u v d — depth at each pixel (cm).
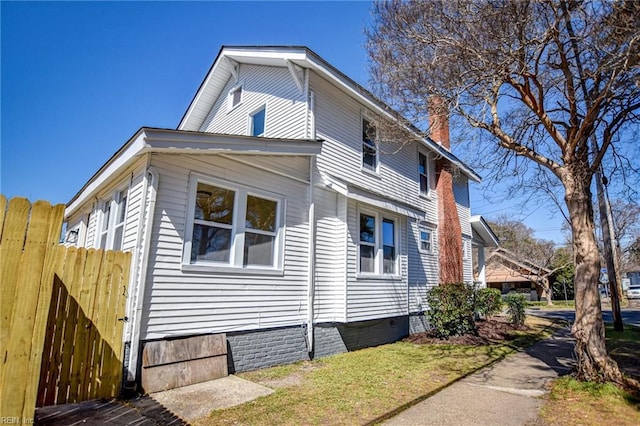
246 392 474
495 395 480
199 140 539
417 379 553
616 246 2703
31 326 278
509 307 1316
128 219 545
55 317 414
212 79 1107
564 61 571
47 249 293
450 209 1296
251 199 662
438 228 1261
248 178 655
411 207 1015
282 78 888
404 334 1007
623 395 464
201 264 564
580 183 586
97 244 718
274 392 476
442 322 976
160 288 511
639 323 1468
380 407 423
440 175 1302
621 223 2561
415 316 1070
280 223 698
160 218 526
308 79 818
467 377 576
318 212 785
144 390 461
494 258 3152
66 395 413
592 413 411
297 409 411
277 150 645
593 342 531
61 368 413
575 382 519
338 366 638
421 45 655
